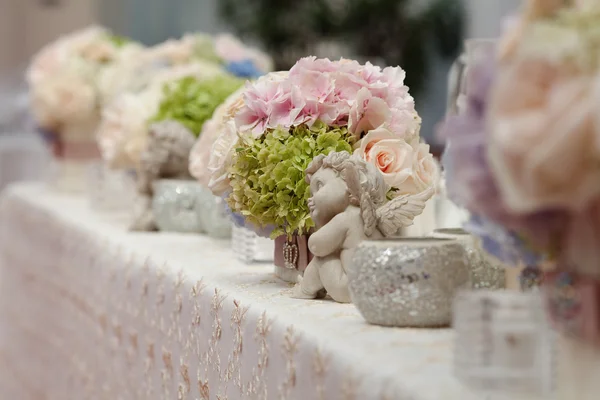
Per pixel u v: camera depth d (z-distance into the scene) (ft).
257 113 5.44
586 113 2.67
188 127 8.88
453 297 4.09
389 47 17.46
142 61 11.87
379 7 17.24
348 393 3.62
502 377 3.13
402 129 5.34
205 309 5.56
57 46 12.40
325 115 5.29
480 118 3.18
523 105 2.83
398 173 5.16
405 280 4.09
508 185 2.86
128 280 7.50
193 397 5.78
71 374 10.05
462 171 3.20
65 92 11.90
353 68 5.44
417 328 4.13
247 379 4.79
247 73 10.79
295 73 5.40
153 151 8.80
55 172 13.29
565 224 3.08
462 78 4.89
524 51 2.82
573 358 3.16
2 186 20.27
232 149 5.46
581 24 2.86
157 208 8.75
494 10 17.40
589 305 3.09
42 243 11.80
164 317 6.49
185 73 9.64
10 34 20.58
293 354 4.19
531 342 3.14
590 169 2.76
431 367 3.45
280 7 17.72
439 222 5.94
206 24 20.88
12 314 14.10
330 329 4.13
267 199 5.21
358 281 4.21
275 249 5.79
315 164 4.91
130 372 7.45
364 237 4.76
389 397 3.32
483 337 3.16
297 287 5.05
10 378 14.14
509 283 4.50
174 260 6.68
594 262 3.03
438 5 17.46
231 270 6.18
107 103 11.89
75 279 9.79
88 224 9.58
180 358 6.07
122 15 20.81
